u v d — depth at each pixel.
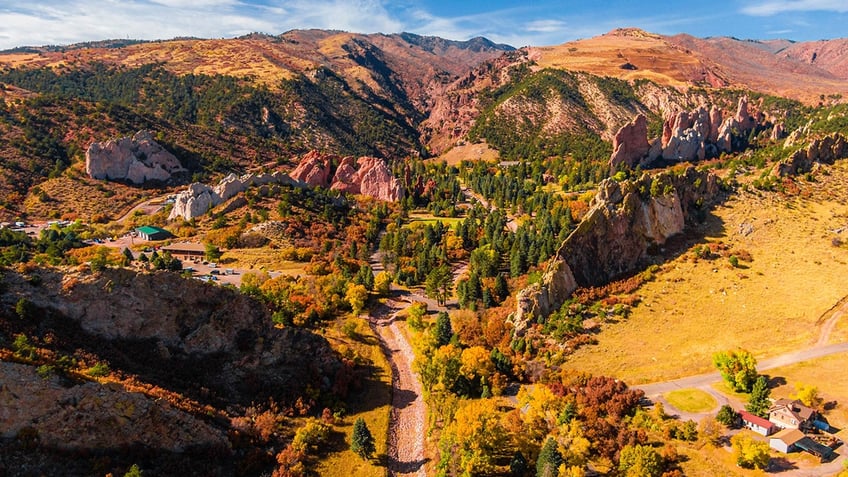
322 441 81.38
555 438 76.06
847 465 67.12
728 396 85.19
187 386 81.31
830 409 78.50
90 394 65.38
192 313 90.00
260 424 79.38
